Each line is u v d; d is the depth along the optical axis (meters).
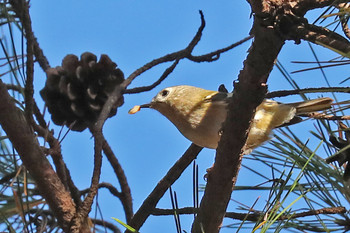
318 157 5.77
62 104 8.27
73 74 8.33
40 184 6.14
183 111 7.71
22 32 5.66
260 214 5.24
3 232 5.89
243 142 5.06
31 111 5.91
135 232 4.35
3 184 6.53
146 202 6.72
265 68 4.63
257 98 4.81
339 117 5.52
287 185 5.83
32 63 5.66
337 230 5.68
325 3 4.26
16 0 6.42
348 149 5.23
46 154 6.42
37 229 6.30
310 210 5.35
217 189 5.30
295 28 4.23
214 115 7.50
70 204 6.22
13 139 6.00
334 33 4.14
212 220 5.50
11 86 6.42
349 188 5.52
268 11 4.29
